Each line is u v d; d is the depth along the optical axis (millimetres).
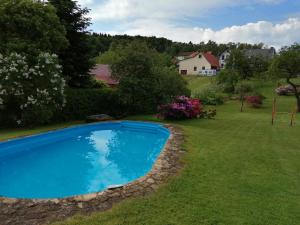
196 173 8602
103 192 7055
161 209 6184
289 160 10469
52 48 21344
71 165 12164
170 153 10836
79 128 18500
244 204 6574
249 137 14773
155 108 25844
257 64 52312
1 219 5793
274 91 44188
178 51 112750
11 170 11461
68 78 22781
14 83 16578
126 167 11883
